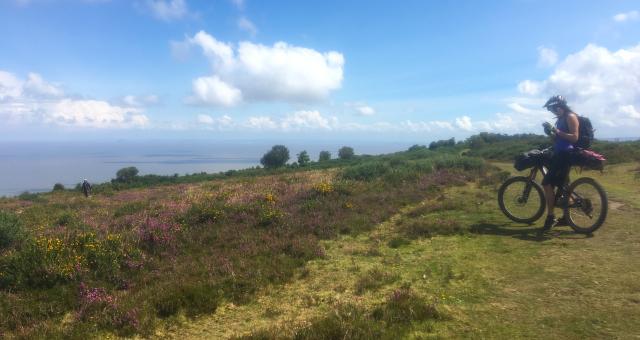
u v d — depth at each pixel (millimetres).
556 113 8023
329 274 6617
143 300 5734
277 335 4574
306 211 10828
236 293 5961
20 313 5461
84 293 6047
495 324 4543
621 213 9102
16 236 8375
